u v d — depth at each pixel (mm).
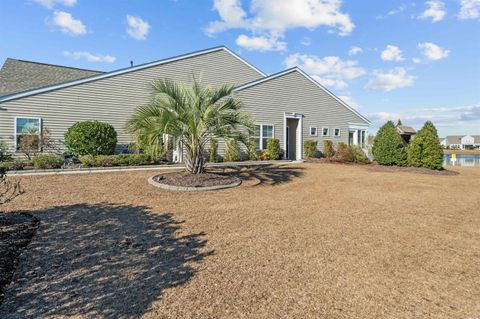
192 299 2635
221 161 14875
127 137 13828
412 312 2496
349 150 16359
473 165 20703
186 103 8477
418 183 9641
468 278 3146
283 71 17531
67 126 12383
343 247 4004
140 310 2443
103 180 8383
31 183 7594
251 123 8969
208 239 4207
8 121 11164
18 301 2543
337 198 7207
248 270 3244
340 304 2604
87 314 2379
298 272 3223
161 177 8562
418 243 4199
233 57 18516
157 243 4004
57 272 3096
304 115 18672
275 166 13812
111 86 13516
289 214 5645
